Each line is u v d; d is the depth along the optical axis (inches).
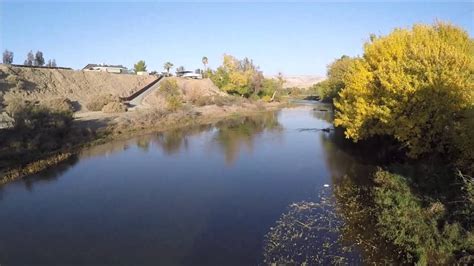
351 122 992.2
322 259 510.9
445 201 557.3
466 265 409.4
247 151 1298.0
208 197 806.5
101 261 534.9
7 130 1248.2
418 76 764.0
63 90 2378.2
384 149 1062.4
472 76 761.6
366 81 905.5
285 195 796.6
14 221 693.3
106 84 2822.3
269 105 3324.3
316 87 5142.7
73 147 1330.0
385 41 973.2
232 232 617.3
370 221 608.1
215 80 3622.0
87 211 739.4
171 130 1825.8
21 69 2305.6
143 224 666.2
